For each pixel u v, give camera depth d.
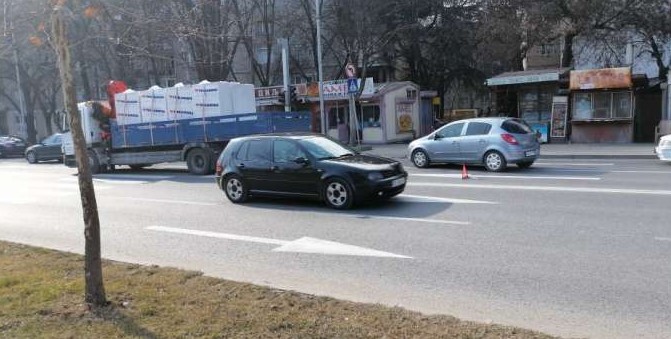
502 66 35.28
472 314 4.96
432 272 6.29
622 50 30.53
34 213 11.55
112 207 11.83
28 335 4.27
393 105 31.42
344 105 32.12
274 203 11.48
